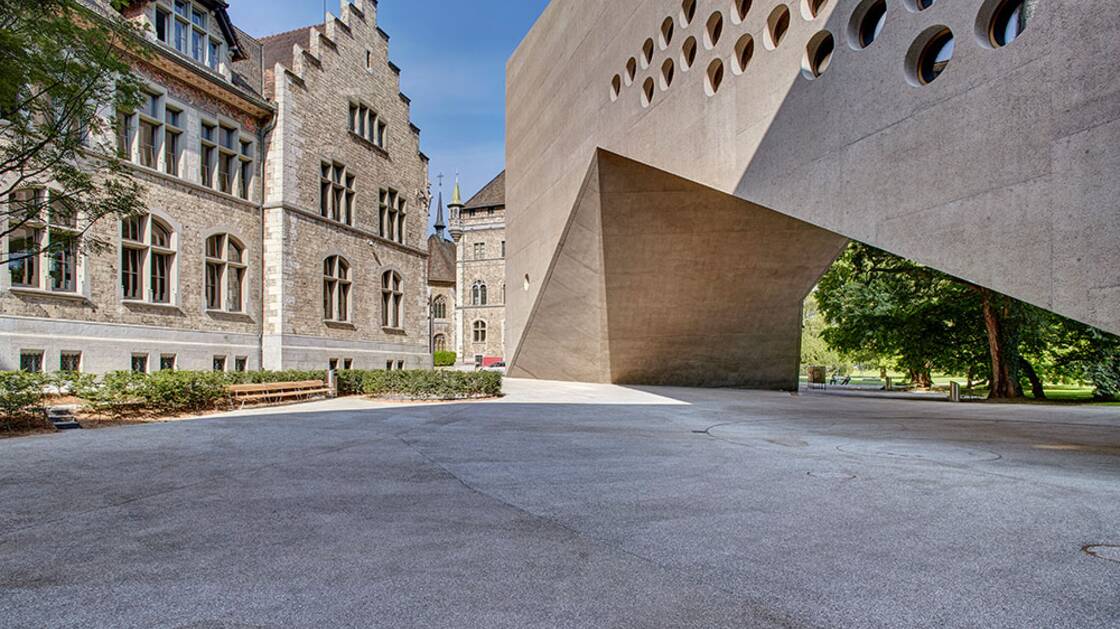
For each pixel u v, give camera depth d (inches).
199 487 259.0
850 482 270.2
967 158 300.8
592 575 158.6
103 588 149.6
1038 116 270.5
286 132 957.8
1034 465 316.8
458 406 651.5
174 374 582.6
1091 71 251.1
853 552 175.3
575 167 815.7
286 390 737.6
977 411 679.7
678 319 924.0
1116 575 156.7
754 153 459.2
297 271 968.3
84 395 512.1
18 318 623.2
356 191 1118.4
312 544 183.5
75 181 445.4
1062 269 259.4
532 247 1033.5
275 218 941.8
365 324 1125.1
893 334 1132.5
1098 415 632.4
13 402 436.5
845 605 139.6
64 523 204.7
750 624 130.3
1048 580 153.6
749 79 467.5
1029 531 194.7
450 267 3112.7
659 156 602.5
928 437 435.2
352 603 140.9
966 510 221.0
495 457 335.6
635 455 343.0
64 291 668.1
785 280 879.1
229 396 630.5
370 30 1176.2
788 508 224.8
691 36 550.9
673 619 132.6
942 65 327.6
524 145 1099.9
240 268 914.1
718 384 1006.4
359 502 234.7
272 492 250.5
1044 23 269.4
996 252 286.7
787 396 861.2
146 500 236.5
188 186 821.9
